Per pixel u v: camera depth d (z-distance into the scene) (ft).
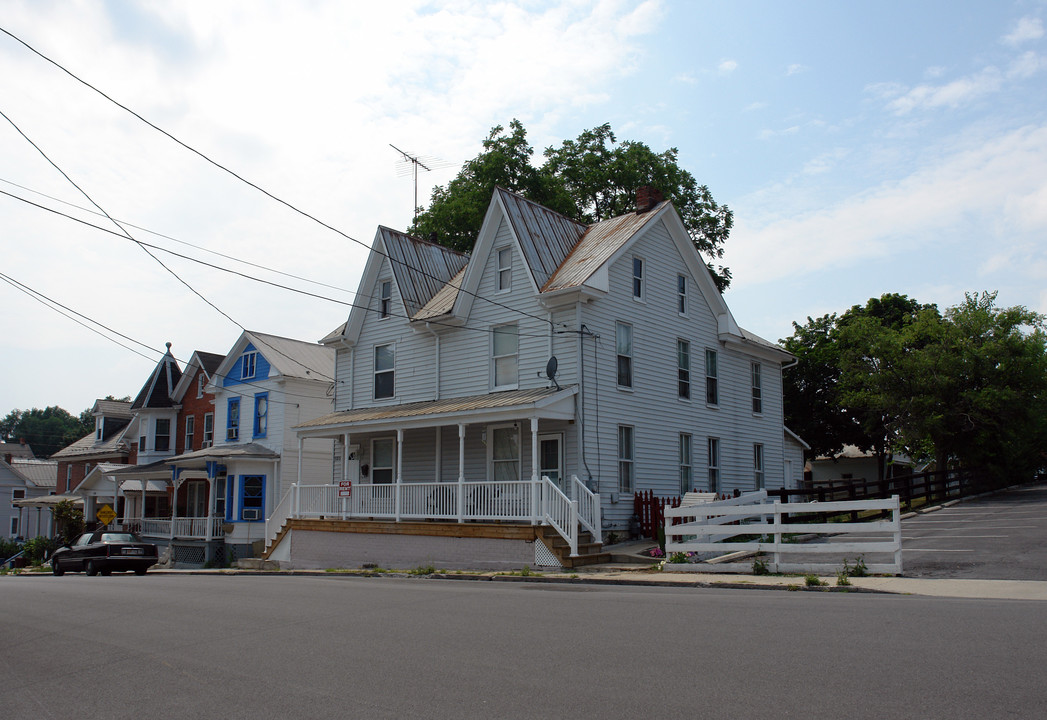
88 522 150.92
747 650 24.79
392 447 90.89
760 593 41.86
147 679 25.39
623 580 51.98
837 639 25.95
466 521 72.54
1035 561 48.78
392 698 21.20
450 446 84.43
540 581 56.18
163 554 117.50
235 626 34.96
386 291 95.20
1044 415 130.52
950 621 28.60
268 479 113.29
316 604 41.47
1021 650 23.48
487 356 82.02
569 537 63.93
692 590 45.42
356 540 81.25
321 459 118.21
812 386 152.05
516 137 127.24
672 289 88.63
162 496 140.87
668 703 19.35
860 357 127.85
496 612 35.73
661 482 82.64
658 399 83.71
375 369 94.79
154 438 139.23
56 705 22.80
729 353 98.02
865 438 152.05
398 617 35.35
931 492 102.58
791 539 69.15
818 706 18.57
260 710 20.86
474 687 21.85
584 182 133.49
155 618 38.86
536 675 22.81
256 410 119.65
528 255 78.23
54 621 39.83
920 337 125.18
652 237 86.17
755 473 99.91
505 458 79.61
